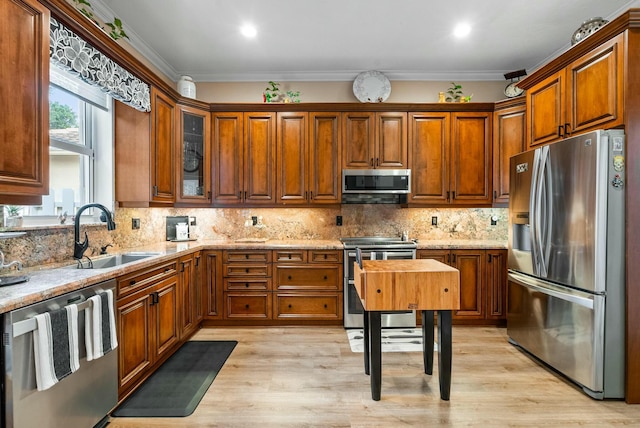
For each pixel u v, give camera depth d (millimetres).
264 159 3650
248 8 2670
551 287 2416
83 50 2029
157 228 3568
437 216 4004
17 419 1272
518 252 2838
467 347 2926
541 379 2373
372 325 2074
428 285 1949
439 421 1892
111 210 2795
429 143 3639
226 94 3996
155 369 2439
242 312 3422
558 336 2357
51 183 2328
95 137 2762
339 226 3996
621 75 2033
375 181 3574
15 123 1487
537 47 3336
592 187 2080
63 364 1434
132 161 2861
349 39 3162
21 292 1366
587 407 2029
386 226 4004
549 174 2422
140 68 2621
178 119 3361
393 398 2119
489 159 3611
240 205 3668
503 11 2725
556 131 2588
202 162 3594
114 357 1882
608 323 2070
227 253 3406
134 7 2646
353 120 3641
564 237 2295
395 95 3992
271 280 3408
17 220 1828
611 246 2062
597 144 2045
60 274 1739
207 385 2268
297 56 3506
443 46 3309
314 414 1955
